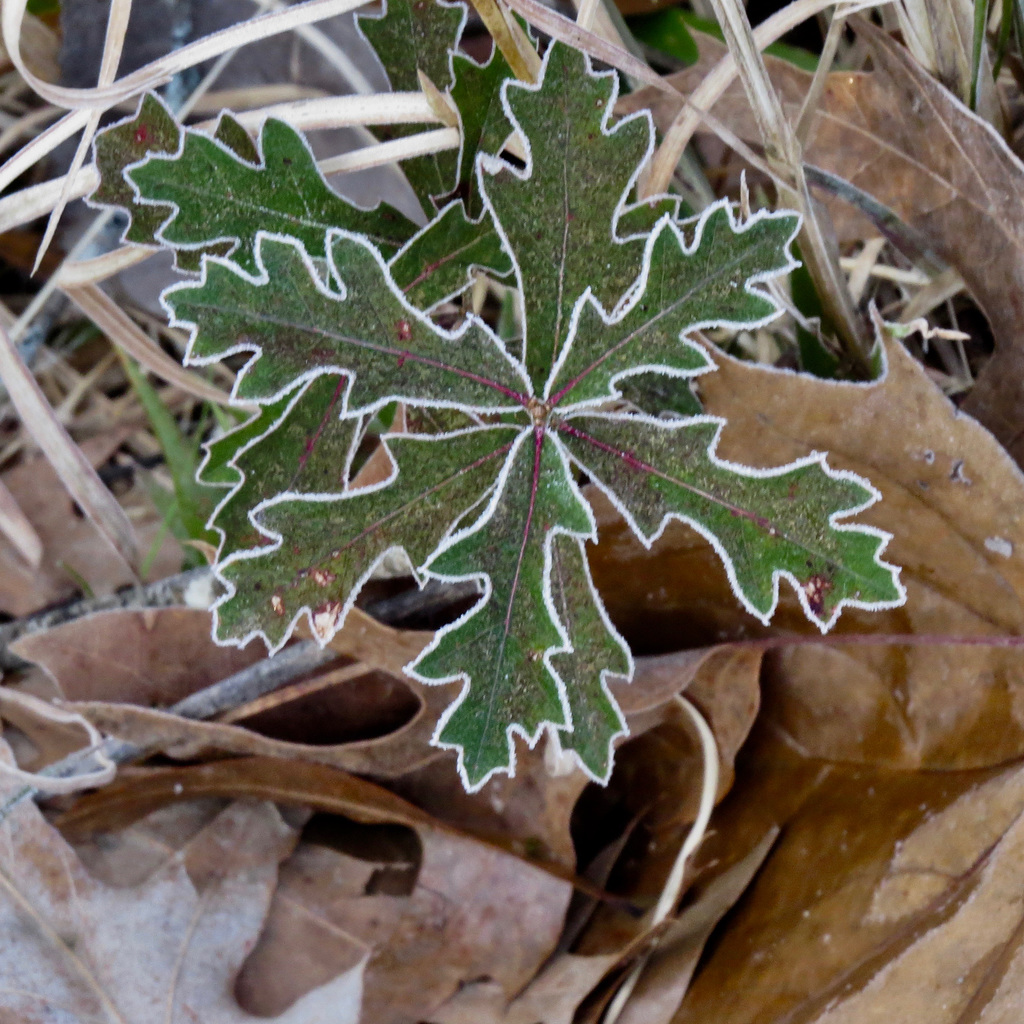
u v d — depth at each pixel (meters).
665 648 0.50
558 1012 0.47
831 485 0.42
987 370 0.48
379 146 0.46
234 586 0.41
